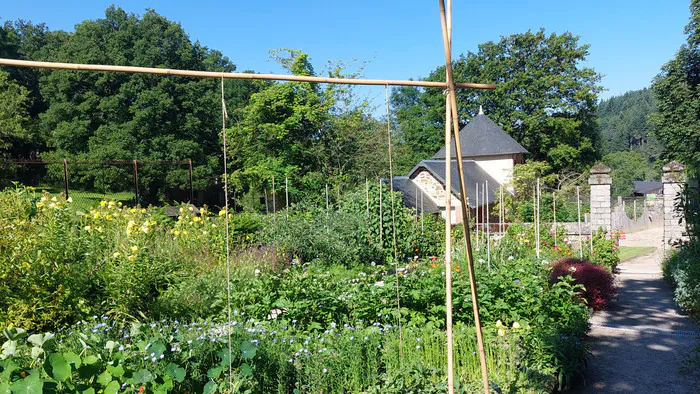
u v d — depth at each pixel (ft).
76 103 98.58
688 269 24.75
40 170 100.63
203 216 34.55
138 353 12.10
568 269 25.95
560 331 16.90
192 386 12.32
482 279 20.56
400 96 143.23
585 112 115.24
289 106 64.23
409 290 19.63
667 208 49.21
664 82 87.25
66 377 9.37
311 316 18.47
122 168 91.30
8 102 92.63
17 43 119.24
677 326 23.36
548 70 112.37
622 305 28.09
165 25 102.94
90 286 18.53
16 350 12.08
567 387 15.58
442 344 15.96
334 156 64.80
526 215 63.05
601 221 48.91
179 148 94.89
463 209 7.59
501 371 14.89
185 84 99.30
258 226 37.47
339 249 35.83
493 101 114.01
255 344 12.78
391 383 12.95
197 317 19.12
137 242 20.52
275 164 63.57
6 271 16.90
